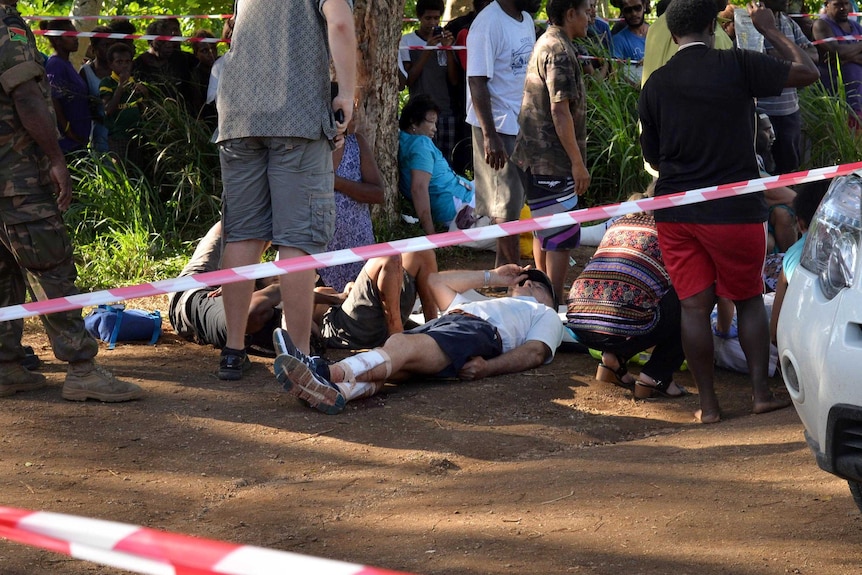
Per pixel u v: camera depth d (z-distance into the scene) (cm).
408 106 1543
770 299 952
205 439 770
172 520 629
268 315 993
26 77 762
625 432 821
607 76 1792
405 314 1073
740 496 641
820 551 557
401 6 1502
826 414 517
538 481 683
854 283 517
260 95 852
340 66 849
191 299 1042
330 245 1154
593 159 1688
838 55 1850
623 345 897
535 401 890
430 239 667
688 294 826
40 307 627
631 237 927
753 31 1012
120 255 1363
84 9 1945
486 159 1218
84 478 689
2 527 310
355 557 572
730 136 793
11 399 839
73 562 564
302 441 771
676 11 812
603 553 564
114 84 1594
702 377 835
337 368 847
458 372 934
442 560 562
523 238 1433
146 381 908
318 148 869
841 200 566
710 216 794
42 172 795
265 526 620
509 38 1230
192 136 1573
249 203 890
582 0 1076
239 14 871
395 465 728
